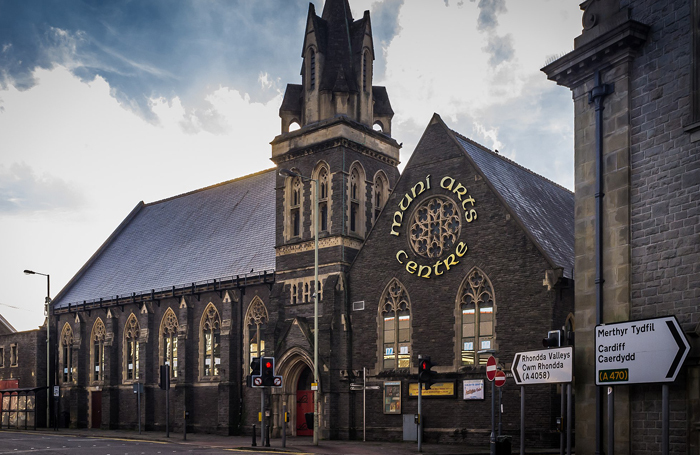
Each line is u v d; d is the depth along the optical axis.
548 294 35.06
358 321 42.91
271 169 61.34
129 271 65.06
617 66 23.81
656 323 20.61
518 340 35.81
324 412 42.47
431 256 40.09
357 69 48.06
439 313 39.22
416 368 39.69
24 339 70.31
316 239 38.34
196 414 53.97
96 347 64.38
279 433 45.62
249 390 50.25
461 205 39.12
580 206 24.52
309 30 48.56
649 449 21.52
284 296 47.00
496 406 36.16
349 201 45.69
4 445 39.97
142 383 53.53
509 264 36.69
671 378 19.95
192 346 55.03
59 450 35.81
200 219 63.62
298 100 49.59
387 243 42.31
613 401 22.48
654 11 23.03
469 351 37.94
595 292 23.64
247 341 51.16
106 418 60.34
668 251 21.83
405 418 39.47
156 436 48.47
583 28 25.17
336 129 45.62
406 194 41.72
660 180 22.30
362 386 41.75
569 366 22.03
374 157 47.91
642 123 23.02
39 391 67.44
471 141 43.00
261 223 55.91
